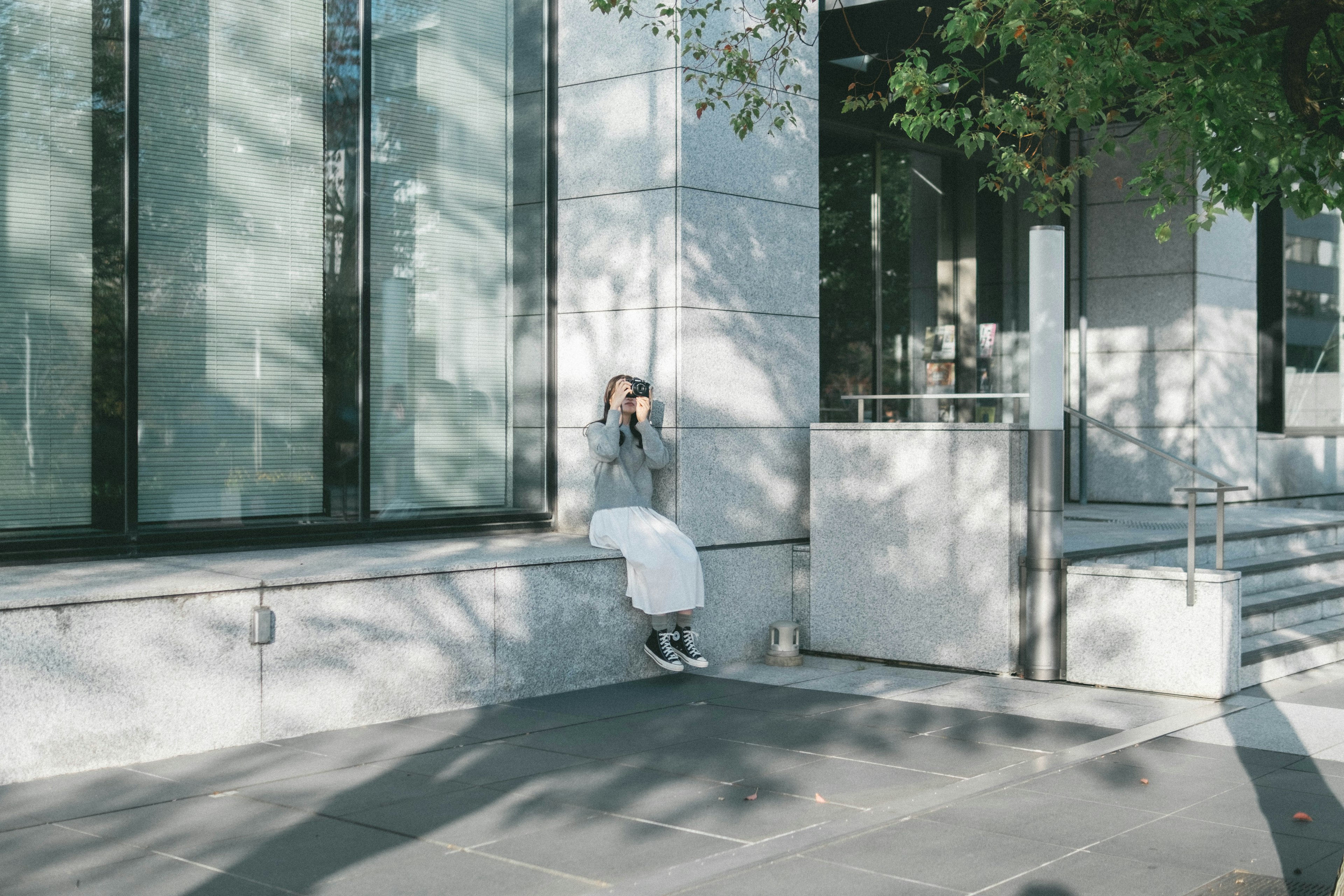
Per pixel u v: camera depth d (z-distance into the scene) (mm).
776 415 9211
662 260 8562
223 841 4840
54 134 6941
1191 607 7625
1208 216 7938
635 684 8133
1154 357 13641
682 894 4309
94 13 7074
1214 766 6039
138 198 7230
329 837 4902
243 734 6359
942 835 4961
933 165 12914
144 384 7277
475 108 8930
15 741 5582
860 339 12125
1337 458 16125
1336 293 16375
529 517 9062
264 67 7809
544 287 9188
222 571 6684
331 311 8125
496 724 6918
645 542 8125
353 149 8195
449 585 7215
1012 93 9047
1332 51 7031
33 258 6871
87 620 5793
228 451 7648
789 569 9289
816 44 9516
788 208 9312
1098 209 14039
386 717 6949
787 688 7977
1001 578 8250
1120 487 13852
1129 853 4742
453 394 8797
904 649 8703
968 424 8359
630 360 8758
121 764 5914
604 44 8859
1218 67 7414
